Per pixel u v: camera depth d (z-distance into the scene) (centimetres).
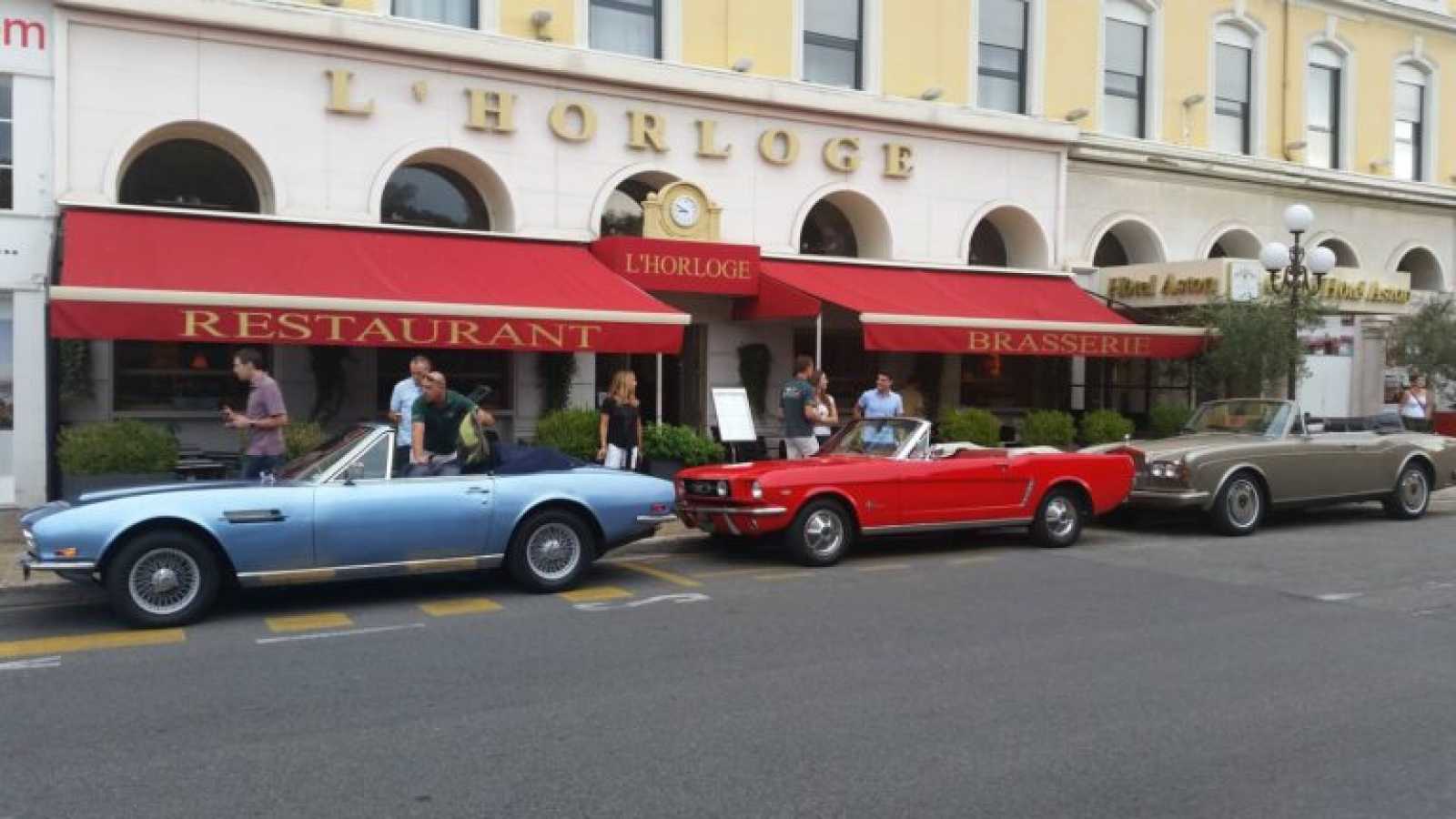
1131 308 1992
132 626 791
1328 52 2352
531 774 503
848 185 1783
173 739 548
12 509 1270
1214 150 2162
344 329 1179
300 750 533
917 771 509
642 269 1515
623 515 942
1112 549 1186
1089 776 503
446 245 1451
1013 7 1980
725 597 906
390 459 876
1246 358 1778
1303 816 460
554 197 1553
